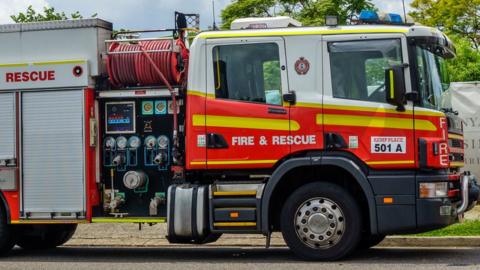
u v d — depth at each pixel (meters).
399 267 9.66
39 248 13.05
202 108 10.68
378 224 10.10
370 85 10.23
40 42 11.57
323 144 10.28
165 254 11.96
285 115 10.41
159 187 11.14
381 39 10.26
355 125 10.21
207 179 10.92
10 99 11.56
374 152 10.16
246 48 10.65
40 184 11.44
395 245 12.31
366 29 10.33
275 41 10.55
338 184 10.55
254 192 10.48
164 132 11.11
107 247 13.44
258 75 10.57
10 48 11.68
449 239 12.22
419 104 10.09
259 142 10.48
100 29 11.45
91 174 11.29
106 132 11.33
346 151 10.23
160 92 11.07
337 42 10.38
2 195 11.61
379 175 10.13
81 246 13.63
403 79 10.07
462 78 26.27
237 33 10.69
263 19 10.92
